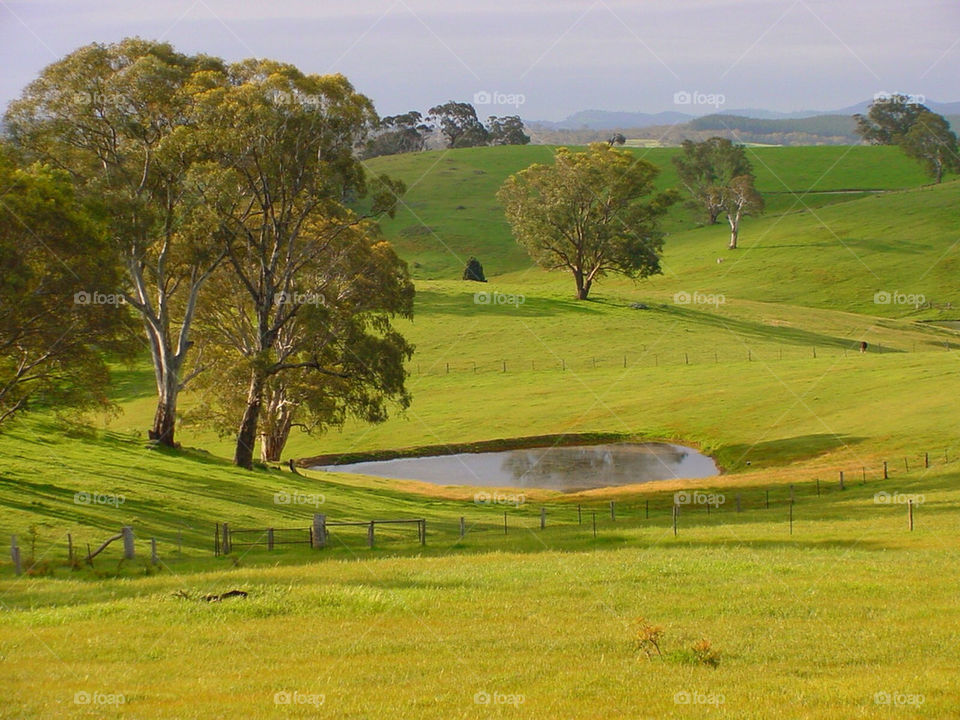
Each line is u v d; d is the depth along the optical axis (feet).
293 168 275.80
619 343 536.83
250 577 140.05
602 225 639.35
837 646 100.83
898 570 138.72
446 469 333.01
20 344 205.16
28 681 91.61
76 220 200.95
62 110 261.24
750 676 91.30
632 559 154.81
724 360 495.41
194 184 259.80
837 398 377.30
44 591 131.85
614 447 357.82
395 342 302.25
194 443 387.55
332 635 107.45
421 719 80.12
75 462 242.58
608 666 95.66
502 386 460.55
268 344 288.10
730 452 325.62
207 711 81.97
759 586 129.59
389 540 197.98
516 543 190.70
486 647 102.47
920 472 263.49
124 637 106.52
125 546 160.86
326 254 302.66
